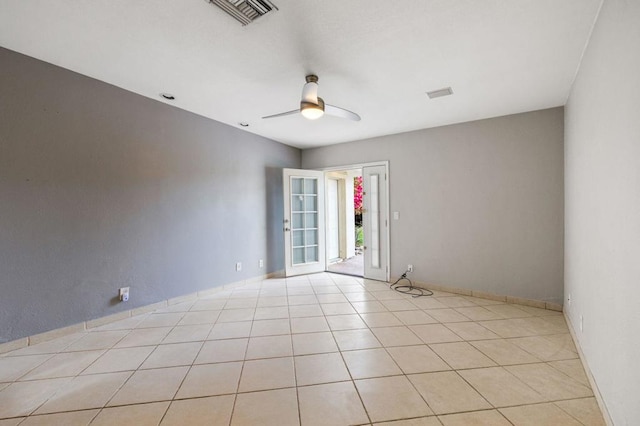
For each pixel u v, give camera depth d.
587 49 2.03
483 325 2.79
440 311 3.19
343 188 6.97
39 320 2.37
